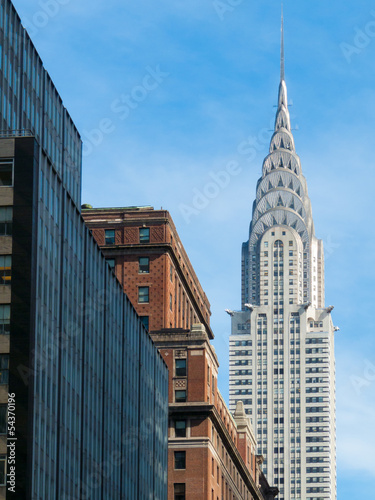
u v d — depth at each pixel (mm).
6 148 133375
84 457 149625
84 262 155000
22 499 123812
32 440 127375
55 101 173375
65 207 147250
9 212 131750
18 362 127625
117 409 167875
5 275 130125
